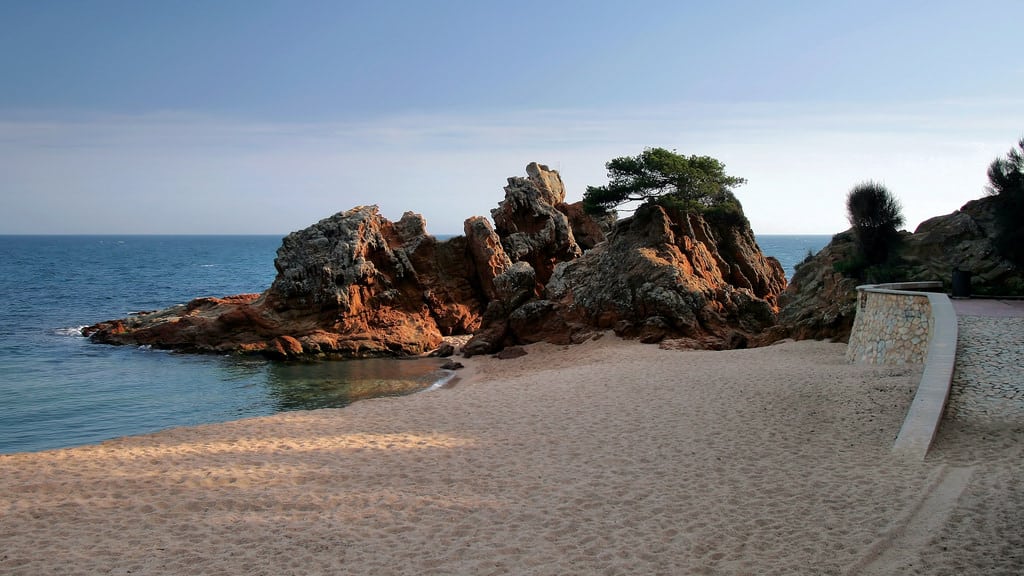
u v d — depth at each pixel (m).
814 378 21.77
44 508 12.67
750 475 13.55
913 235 31.83
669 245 40.88
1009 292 27.33
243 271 142.12
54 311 66.69
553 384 25.00
